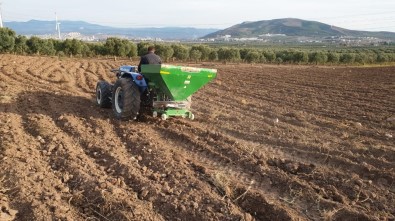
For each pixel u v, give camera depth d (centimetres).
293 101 1350
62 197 505
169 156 663
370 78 2314
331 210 498
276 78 2216
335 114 1118
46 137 742
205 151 712
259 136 823
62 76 1700
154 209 487
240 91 1586
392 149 727
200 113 1055
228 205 493
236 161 662
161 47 3981
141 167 614
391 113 1131
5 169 577
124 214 461
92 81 1603
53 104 1044
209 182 565
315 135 848
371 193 546
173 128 852
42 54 3572
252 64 4062
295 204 521
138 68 940
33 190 513
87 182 542
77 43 3753
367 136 861
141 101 918
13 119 867
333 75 2520
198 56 4216
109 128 836
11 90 1220
